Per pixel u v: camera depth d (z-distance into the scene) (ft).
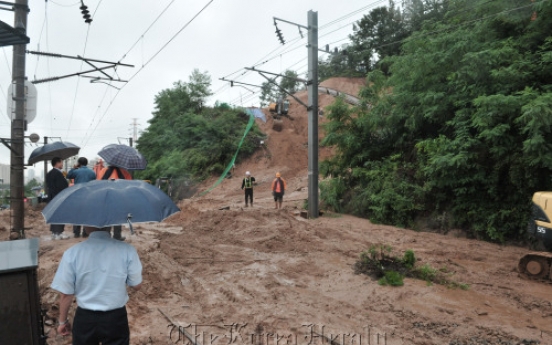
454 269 30.66
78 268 10.52
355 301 23.81
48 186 31.19
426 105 53.11
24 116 32.12
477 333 19.25
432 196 50.39
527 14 46.14
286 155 134.41
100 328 10.50
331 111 66.59
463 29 52.08
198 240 39.37
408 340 18.20
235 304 22.16
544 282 27.73
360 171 61.41
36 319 11.35
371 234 45.37
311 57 60.54
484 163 45.47
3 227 45.29
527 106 36.99
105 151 24.36
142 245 32.19
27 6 29.58
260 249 36.29
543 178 40.42
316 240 39.24
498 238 42.04
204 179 134.31
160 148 159.22
